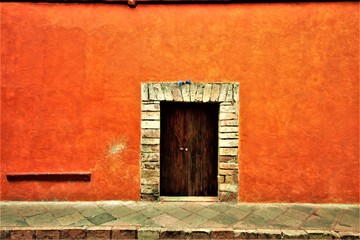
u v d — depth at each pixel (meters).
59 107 4.74
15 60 4.68
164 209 4.51
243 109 4.73
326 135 4.72
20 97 4.71
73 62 4.72
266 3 4.68
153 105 4.75
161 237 3.83
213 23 4.70
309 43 4.68
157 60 4.72
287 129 4.72
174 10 4.70
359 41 4.67
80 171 4.77
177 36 4.71
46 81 4.72
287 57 4.70
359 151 4.71
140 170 4.81
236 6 4.68
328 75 4.69
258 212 4.42
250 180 4.77
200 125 5.04
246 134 4.75
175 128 5.02
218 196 4.84
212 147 5.03
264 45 4.69
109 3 4.69
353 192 4.73
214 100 4.73
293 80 4.70
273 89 4.71
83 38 4.70
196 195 5.04
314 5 4.67
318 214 4.36
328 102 4.70
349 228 3.93
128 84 4.74
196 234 3.83
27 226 3.87
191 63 4.71
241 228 3.89
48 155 4.76
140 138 4.79
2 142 4.72
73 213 4.32
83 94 4.73
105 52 4.71
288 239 3.79
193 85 4.71
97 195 4.80
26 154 4.75
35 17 4.68
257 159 4.76
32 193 4.75
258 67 4.70
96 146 4.77
